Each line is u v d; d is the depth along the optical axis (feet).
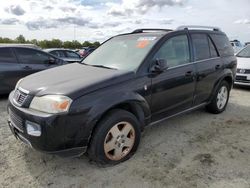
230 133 14.05
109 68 11.84
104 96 9.65
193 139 13.16
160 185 9.21
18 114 9.54
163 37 12.65
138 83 10.93
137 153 11.52
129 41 13.52
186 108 14.21
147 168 10.30
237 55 28.55
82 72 11.27
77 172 9.98
